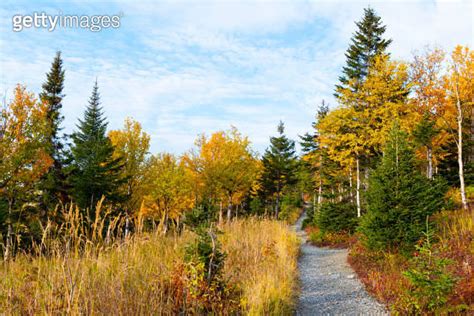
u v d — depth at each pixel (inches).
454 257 303.6
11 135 583.8
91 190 869.8
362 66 850.8
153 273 199.0
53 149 928.3
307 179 1291.8
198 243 234.2
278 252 411.2
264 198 1539.1
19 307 147.9
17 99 593.3
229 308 208.2
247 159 1214.9
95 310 153.5
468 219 429.7
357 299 284.0
